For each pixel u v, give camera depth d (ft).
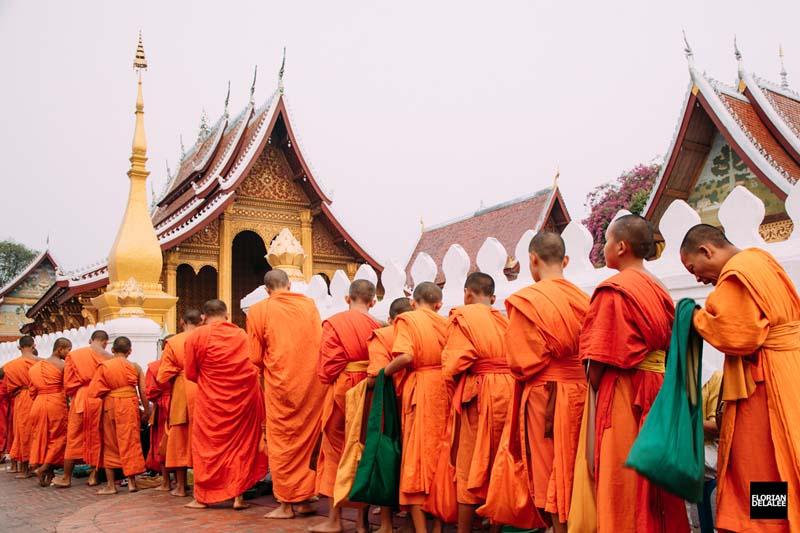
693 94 77.71
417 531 17.20
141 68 46.85
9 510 26.16
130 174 46.26
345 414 19.29
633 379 12.26
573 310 13.97
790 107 86.94
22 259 240.73
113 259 44.86
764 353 11.28
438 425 17.39
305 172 77.77
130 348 30.58
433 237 159.12
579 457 12.76
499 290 21.68
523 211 131.54
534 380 14.21
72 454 31.83
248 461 23.72
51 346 53.36
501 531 16.46
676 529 11.91
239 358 23.86
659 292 12.42
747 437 11.28
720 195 80.43
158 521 21.54
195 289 88.17
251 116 80.84
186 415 26.81
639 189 143.13
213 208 72.95
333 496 19.11
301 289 32.99
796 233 15.34
